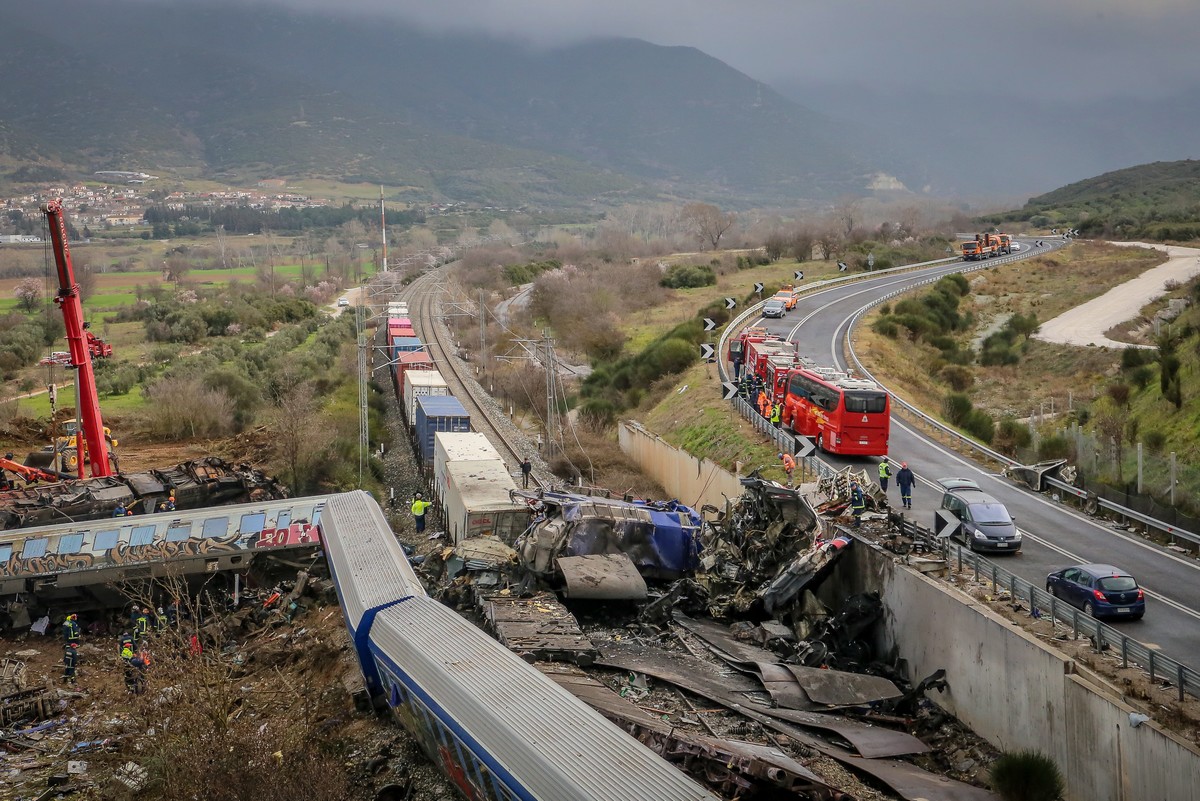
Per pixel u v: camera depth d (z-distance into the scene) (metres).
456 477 40.91
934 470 44.12
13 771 26.86
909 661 28.44
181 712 25.69
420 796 22.66
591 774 16.70
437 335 108.75
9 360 93.38
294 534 38.94
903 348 78.81
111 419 70.75
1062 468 41.31
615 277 127.06
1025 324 88.00
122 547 37.56
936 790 21.61
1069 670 22.17
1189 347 62.06
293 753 24.31
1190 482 41.16
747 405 55.41
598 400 72.81
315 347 98.38
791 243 156.25
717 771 19.88
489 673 20.97
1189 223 148.25
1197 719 19.66
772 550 33.19
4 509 41.44
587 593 29.84
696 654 28.55
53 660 34.53
